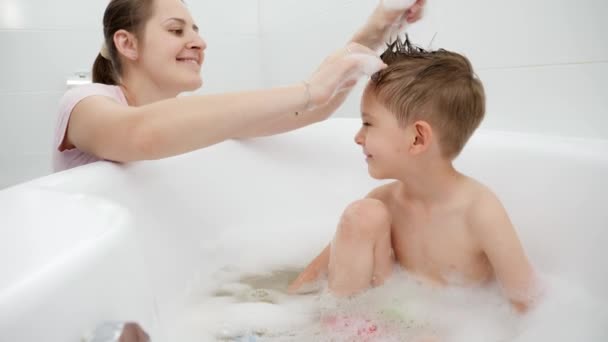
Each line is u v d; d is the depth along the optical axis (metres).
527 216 0.86
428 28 1.32
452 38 1.25
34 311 0.33
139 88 1.13
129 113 0.80
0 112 2.02
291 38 2.09
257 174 1.16
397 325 0.75
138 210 0.84
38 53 2.04
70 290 0.36
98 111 0.85
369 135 0.82
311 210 1.20
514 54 1.10
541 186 0.85
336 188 1.20
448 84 0.78
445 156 0.81
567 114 1.00
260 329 0.76
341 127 1.25
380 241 0.80
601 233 0.73
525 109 1.09
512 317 0.74
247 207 1.12
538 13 1.03
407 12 0.93
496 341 0.70
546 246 0.82
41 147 2.09
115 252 0.42
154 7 1.09
